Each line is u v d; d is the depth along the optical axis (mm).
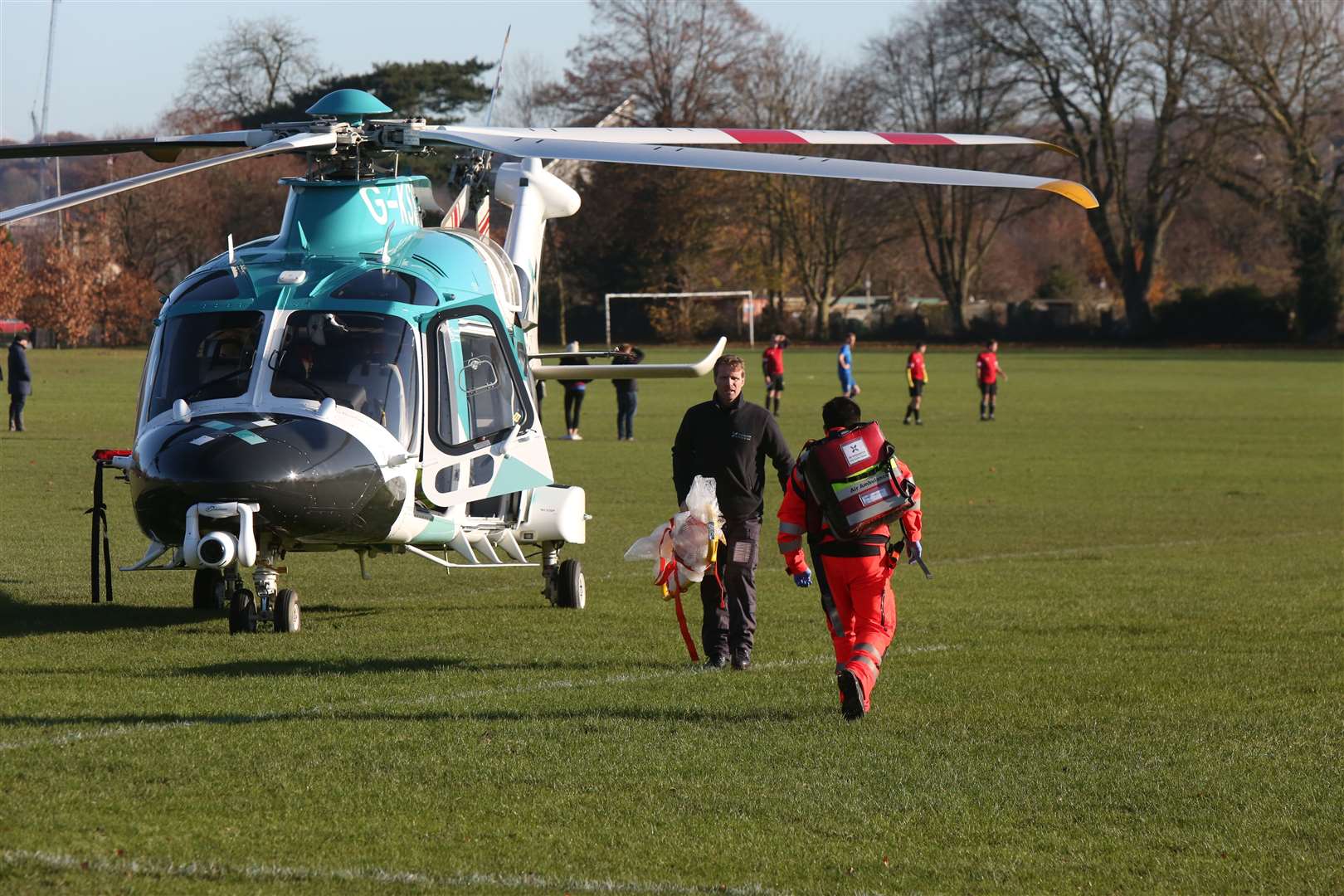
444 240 45438
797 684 34000
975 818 24062
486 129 42219
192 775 25359
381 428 39188
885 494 30109
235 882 20172
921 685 34250
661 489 82000
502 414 44312
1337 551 62688
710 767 26672
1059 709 31875
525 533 45438
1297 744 29000
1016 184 32094
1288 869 21781
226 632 40406
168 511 36625
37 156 40250
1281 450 111375
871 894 20469
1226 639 41062
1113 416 145625
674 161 36219
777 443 35688
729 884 20719
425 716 30141
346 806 23922
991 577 54156
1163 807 24766
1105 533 68562
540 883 20516
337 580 52219
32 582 49000
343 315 40500
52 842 21484
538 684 33844
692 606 46906
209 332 40250
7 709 29969
